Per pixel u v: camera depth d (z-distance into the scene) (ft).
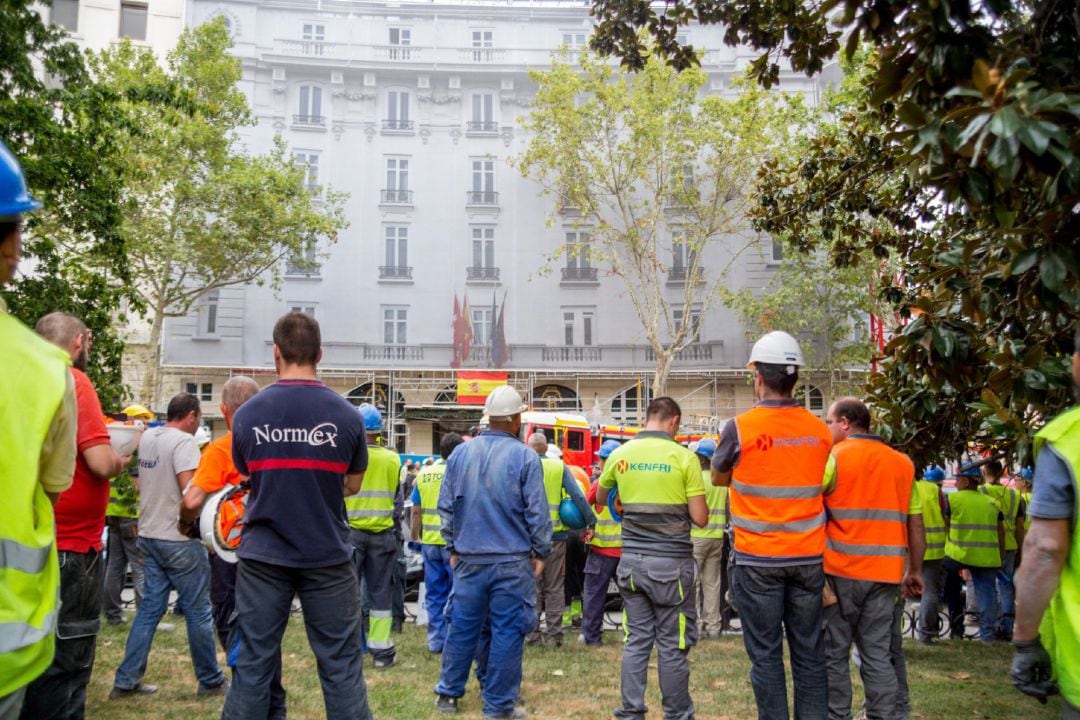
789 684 24.61
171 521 20.86
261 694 12.83
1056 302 14.26
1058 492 8.41
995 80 10.80
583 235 122.42
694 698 22.40
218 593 22.80
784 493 16.02
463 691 19.65
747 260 120.78
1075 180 10.93
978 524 33.09
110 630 30.07
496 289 122.11
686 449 18.83
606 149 109.09
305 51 122.01
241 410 13.52
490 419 19.85
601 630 30.63
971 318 18.06
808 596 16.03
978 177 12.21
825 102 89.92
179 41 94.43
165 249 90.17
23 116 29.19
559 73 103.30
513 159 112.57
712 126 100.89
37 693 12.75
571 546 34.63
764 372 16.78
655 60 98.94
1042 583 8.39
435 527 27.50
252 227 94.68
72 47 33.58
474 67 123.65
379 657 25.21
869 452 17.74
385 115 123.75
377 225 121.60
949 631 34.76
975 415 23.93
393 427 115.96
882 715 17.19
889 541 17.42
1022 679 8.75
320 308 118.93
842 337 105.60
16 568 6.72
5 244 7.44
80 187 31.37
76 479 13.24
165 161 89.35
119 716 19.20
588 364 120.88
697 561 32.19
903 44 13.67
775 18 23.58
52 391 7.29
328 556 13.10
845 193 29.19
